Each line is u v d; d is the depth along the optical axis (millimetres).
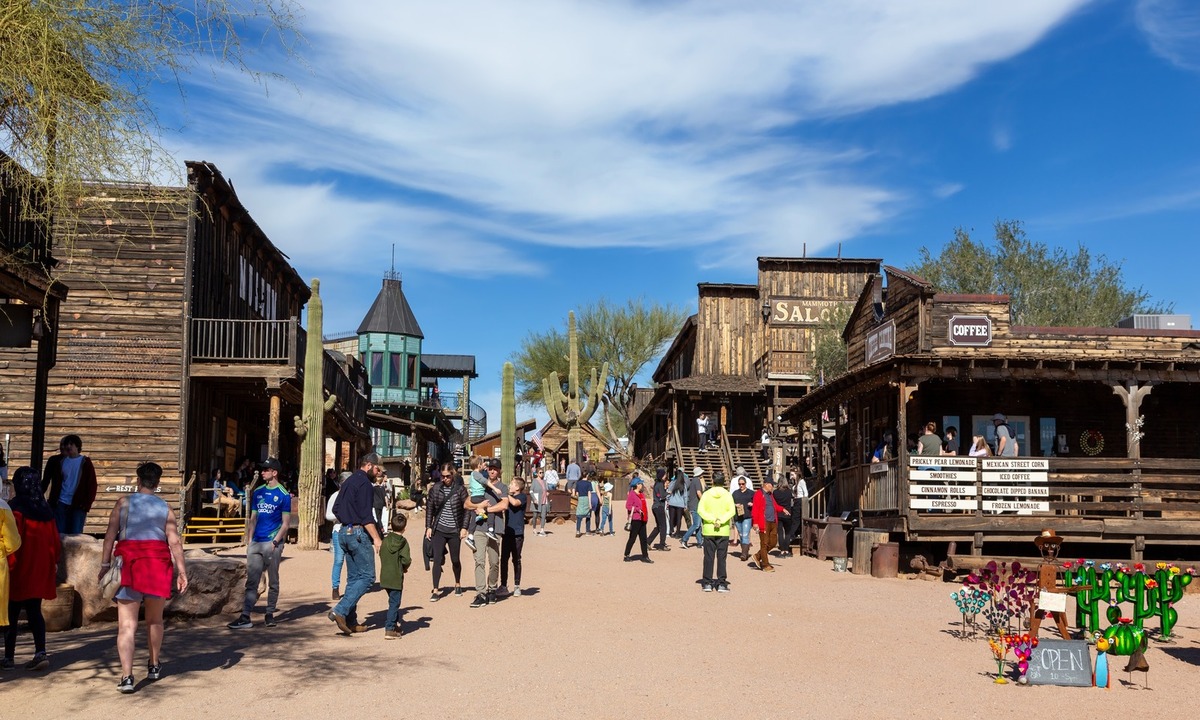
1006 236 43375
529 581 16969
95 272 24766
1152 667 10961
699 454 43656
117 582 11562
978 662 10703
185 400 24594
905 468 19797
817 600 15469
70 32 8992
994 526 19562
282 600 14141
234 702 8109
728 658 10500
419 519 32656
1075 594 12180
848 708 8438
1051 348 24984
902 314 26219
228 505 24000
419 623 12391
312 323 22688
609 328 67250
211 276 27062
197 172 24453
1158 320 27453
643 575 18266
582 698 8523
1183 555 21359
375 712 7895
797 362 46844
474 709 8062
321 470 22688
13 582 8875
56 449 24250
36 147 8891
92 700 8070
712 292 50062
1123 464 19906
